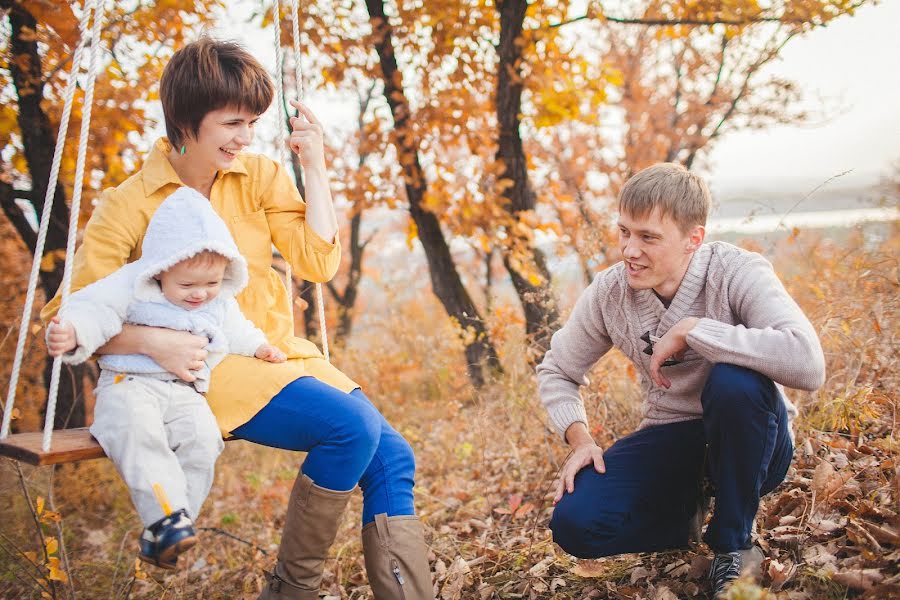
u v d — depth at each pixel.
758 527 2.43
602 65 5.94
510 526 3.20
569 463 2.35
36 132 4.74
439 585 2.76
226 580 3.47
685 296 2.22
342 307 9.48
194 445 1.95
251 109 2.13
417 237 6.89
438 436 5.23
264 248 2.37
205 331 2.04
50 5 4.33
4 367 5.18
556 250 5.38
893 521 2.13
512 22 5.52
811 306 3.69
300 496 2.08
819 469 2.44
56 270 4.99
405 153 6.22
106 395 1.93
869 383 2.94
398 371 6.82
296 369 2.16
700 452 2.32
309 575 2.12
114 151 5.03
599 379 3.58
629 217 2.15
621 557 2.56
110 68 4.70
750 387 1.98
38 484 4.04
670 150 8.88
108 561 3.92
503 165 5.98
